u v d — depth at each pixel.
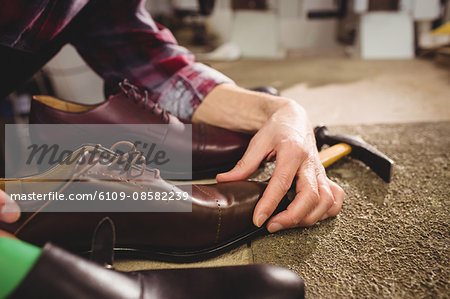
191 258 0.55
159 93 0.87
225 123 0.84
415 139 1.08
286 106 0.72
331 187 0.66
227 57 2.96
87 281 0.33
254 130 0.81
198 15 3.62
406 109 1.44
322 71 2.34
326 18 3.72
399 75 2.13
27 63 0.75
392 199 0.74
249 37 3.17
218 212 0.54
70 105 0.84
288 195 0.66
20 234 0.48
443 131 1.13
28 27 0.67
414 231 0.63
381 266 0.54
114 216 0.50
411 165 0.90
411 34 2.84
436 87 1.78
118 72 0.88
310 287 0.50
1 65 0.71
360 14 2.89
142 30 0.84
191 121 0.83
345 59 2.87
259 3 3.09
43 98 0.80
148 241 0.53
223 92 0.83
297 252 0.58
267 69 2.48
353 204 0.73
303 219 0.60
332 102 1.59
